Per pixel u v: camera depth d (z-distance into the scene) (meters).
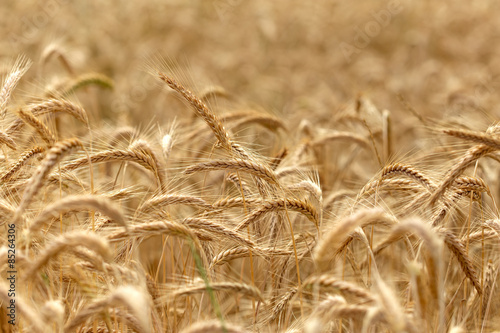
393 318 2.26
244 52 12.16
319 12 14.27
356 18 14.31
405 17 14.92
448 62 12.86
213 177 5.13
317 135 6.36
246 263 4.91
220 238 3.65
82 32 11.81
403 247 4.64
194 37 13.45
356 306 2.55
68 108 3.68
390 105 9.38
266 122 5.41
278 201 3.29
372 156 5.70
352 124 6.68
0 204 3.14
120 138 5.09
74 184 3.97
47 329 2.67
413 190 3.92
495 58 12.13
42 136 3.37
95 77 6.43
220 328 2.53
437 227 3.28
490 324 3.43
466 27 14.63
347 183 6.05
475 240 3.70
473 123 4.65
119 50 11.70
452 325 3.34
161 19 13.33
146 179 5.16
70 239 2.47
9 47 9.04
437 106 9.19
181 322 3.76
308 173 4.57
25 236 2.70
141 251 4.93
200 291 3.01
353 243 4.38
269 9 14.22
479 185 3.43
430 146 6.19
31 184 2.65
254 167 3.42
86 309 2.51
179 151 5.52
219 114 5.32
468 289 3.86
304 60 12.59
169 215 3.55
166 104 8.48
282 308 3.47
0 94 3.84
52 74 8.44
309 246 3.76
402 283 3.95
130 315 2.87
